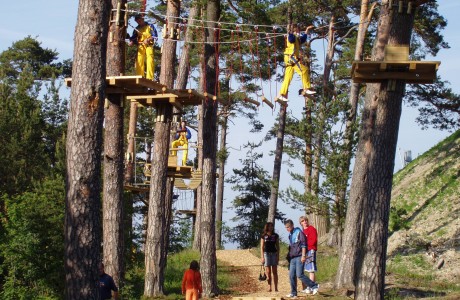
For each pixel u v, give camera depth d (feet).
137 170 115.24
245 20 87.56
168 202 90.38
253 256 102.63
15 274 66.85
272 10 102.37
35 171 102.01
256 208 154.40
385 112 48.32
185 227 119.65
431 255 75.97
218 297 65.62
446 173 98.12
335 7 103.76
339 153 79.41
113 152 59.47
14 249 66.13
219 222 140.05
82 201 37.37
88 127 37.96
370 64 46.37
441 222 85.46
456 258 73.61
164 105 64.18
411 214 92.53
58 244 67.21
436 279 70.69
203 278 66.39
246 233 153.69
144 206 104.83
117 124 59.16
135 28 60.34
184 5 102.22
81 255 36.91
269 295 58.80
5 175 98.58
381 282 47.91
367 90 65.92
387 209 48.37
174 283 76.23
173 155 90.02
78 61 38.42
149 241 65.31
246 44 100.68
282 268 87.35
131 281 69.41
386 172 48.29
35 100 118.11
